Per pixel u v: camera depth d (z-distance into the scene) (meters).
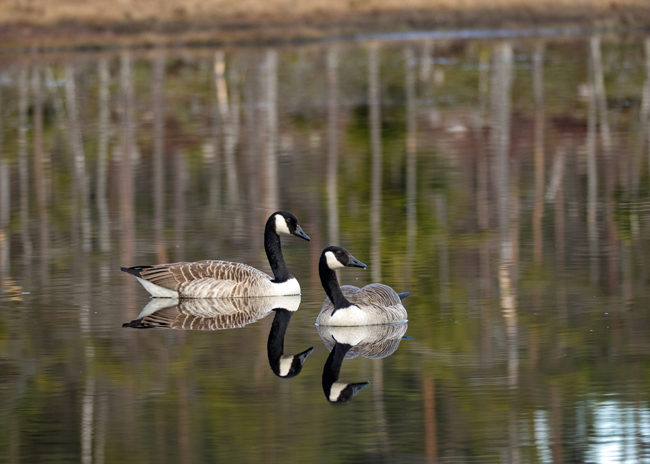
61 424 10.86
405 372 12.30
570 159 28.66
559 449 10.08
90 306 15.69
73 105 40.12
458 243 19.41
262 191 25.27
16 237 20.84
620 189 24.45
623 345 13.09
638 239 19.27
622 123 34.94
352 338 13.92
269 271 17.86
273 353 13.26
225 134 34.06
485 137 32.75
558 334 13.62
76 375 12.38
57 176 27.84
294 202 23.88
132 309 15.59
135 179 27.19
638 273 16.77
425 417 10.92
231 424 10.80
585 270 17.08
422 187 25.31
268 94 41.06
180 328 14.52
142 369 12.61
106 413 11.17
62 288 16.77
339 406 11.27
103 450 10.18
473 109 38.25
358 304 14.47
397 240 19.84
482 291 15.99
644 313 14.49
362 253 18.83
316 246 19.70
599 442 10.23
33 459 10.01
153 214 22.97
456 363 12.59
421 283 16.61
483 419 10.78
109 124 36.31
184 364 12.79
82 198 24.98
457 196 24.16
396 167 28.02
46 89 43.56
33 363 12.83
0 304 15.76
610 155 29.14
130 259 18.77
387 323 14.41
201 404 11.38
